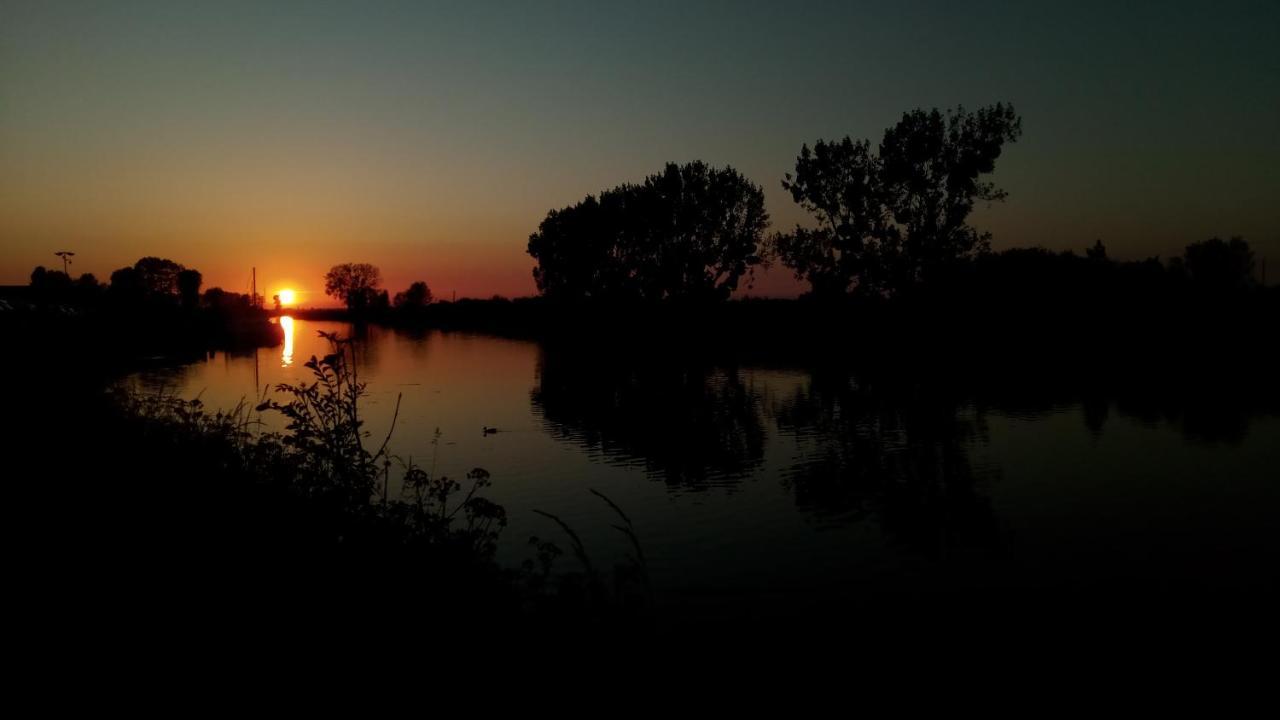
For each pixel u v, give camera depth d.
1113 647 7.41
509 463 16.64
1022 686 6.70
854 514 12.28
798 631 7.79
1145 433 19.00
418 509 7.52
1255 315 39.28
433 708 4.82
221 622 5.57
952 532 11.23
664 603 8.52
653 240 57.56
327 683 4.96
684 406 25.66
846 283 44.56
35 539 6.88
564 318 76.62
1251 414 21.72
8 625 5.42
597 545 10.72
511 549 10.54
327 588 6.03
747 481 14.77
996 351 41.88
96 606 5.73
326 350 55.94
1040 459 16.17
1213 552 10.13
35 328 34.25
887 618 8.08
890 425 21.03
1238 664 7.07
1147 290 43.53
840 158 43.25
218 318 64.12
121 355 41.06
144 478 8.71
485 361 45.81
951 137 41.34
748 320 60.97
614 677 5.29
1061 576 9.41
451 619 5.75
